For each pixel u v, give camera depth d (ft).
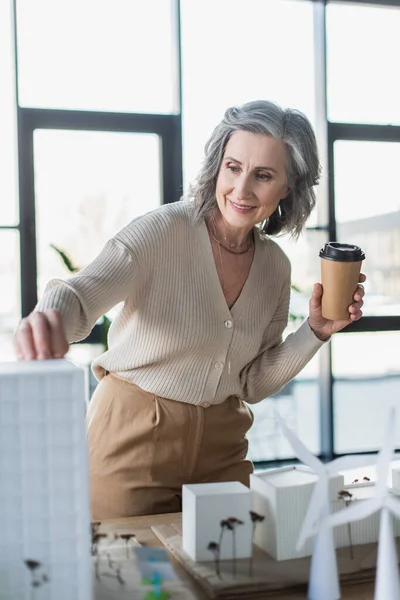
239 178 4.01
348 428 12.72
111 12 11.14
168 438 4.20
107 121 11.16
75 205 11.12
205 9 11.56
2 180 10.74
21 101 10.75
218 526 2.94
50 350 2.81
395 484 3.33
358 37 12.48
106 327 10.77
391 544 2.43
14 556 2.39
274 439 12.41
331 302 3.98
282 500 2.95
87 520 2.43
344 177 12.52
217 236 4.37
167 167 11.53
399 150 12.78
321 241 12.44
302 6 12.17
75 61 11.00
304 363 4.48
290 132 4.07
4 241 10.80
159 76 11.46
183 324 4.17
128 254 3.97
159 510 4.15
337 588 2.61
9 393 2.36
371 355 12.73
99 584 2.71
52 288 3.62
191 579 2.82
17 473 2.39
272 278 4.63
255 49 11.91
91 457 4.31
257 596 2.66
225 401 4.44
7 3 10.56
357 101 12.59
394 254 12.80
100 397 4.42
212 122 11.69
